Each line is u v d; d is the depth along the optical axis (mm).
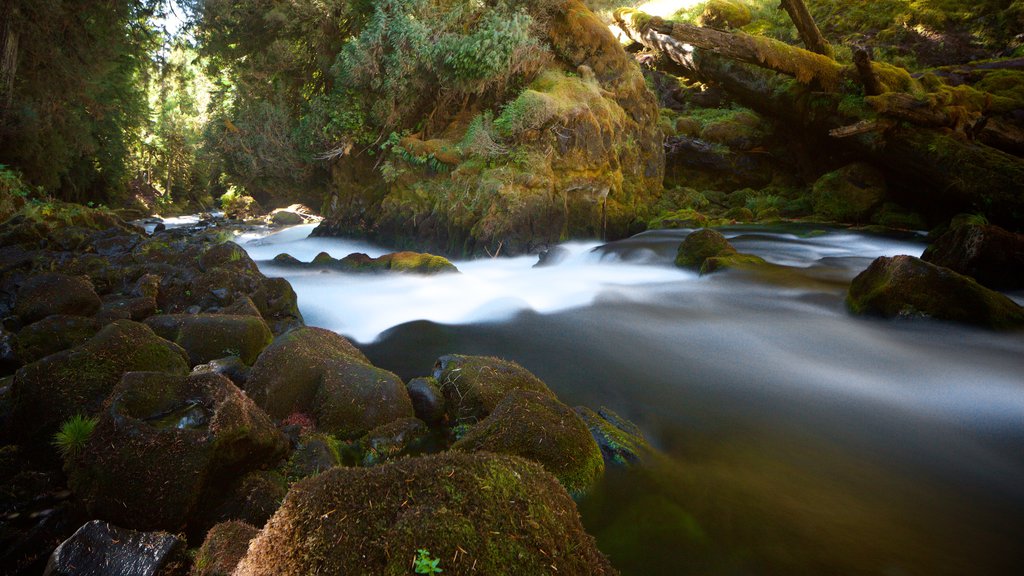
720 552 2766
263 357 3912
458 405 3979
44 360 3264
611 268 10211
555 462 3152
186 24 15406
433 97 12961
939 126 12641
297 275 8898
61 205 11766
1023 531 3037
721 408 4551
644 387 4949
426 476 1981
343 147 13266
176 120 28609
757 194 16516
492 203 11422
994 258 7488
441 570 1723
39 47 14164
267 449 2939
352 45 12258
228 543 2211
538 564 1856
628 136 13789
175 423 2736
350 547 1770
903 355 5574
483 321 6730
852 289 7008
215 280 5992
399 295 7742
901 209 13664
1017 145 12797
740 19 20516
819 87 14531
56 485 2781
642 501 3135
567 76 13039
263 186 16531
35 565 2355
